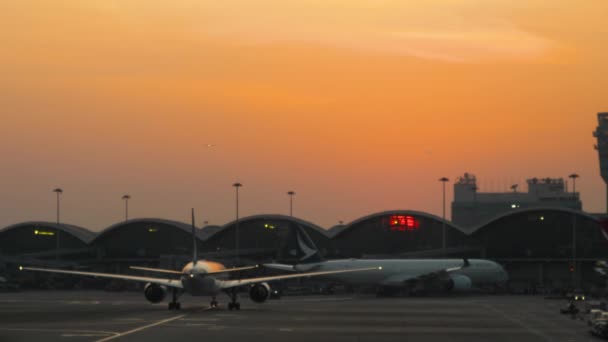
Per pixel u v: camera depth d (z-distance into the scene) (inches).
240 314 5502.0
